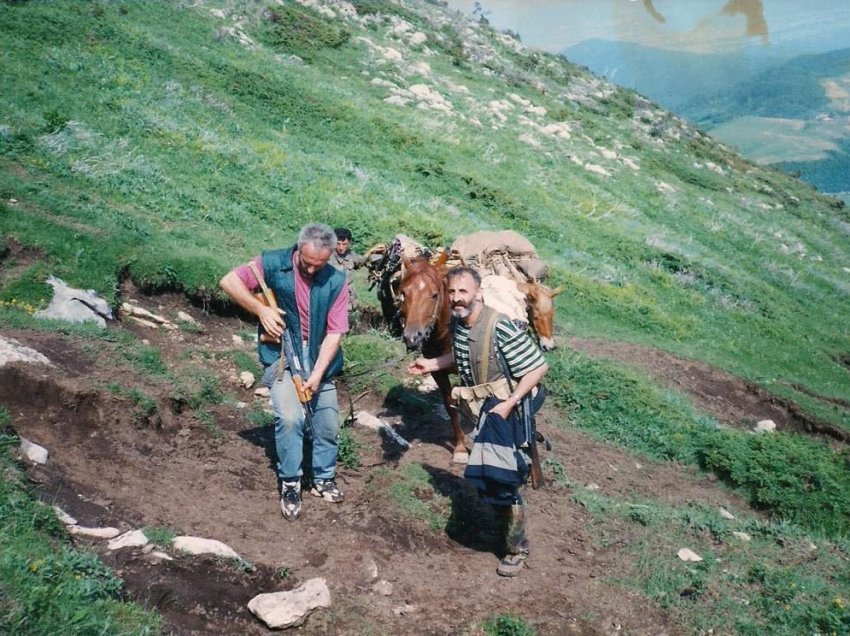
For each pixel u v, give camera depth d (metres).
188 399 6.63
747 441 10.51
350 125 24.06
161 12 27.16
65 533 4.31
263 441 6.60
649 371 14.30
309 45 32.06
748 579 5.76
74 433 5.59
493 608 4.90
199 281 9.94
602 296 18.61
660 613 5.13
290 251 5.21
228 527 5.13
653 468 9.63
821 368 20.95
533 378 5.02
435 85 34.41
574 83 53.31
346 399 8.44
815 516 9.11
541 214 23.77
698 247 28.62
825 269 35.06
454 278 5.00
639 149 41.97
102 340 7.07
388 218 16.72
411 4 54.56
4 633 3.20
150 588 4.19
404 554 5.35
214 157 16.59
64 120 14.28
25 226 9.38
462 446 7.06
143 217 12.18
